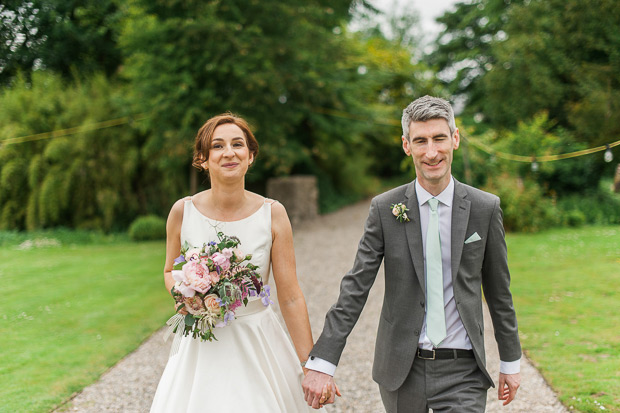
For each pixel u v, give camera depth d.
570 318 4.81
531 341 4.26
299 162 16.05
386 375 2.05
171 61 11.13
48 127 12.36
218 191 2.18
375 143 25.34
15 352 4.39
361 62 16.39
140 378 3.80
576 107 12.30
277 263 2.25
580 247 8.39
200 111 11.27
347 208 17.73
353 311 2.06
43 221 12.10
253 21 11.52
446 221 2.03
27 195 12.43
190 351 2.15
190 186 13.60
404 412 2.04
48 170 12.23
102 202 12.33
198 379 2.08
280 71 11.66
